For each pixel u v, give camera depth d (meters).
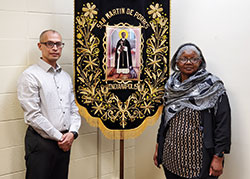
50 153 2.18
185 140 2.07
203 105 2.04
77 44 2.31
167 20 2.45
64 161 2.29
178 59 2.15
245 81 2.24
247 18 2.21
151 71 2.45
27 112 2.10
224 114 2.02
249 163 2.26
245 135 2.28
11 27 2.35
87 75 2.35
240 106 2.29
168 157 2.17
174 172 2.15
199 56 2.12
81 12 2.29
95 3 2.30
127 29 2.35
